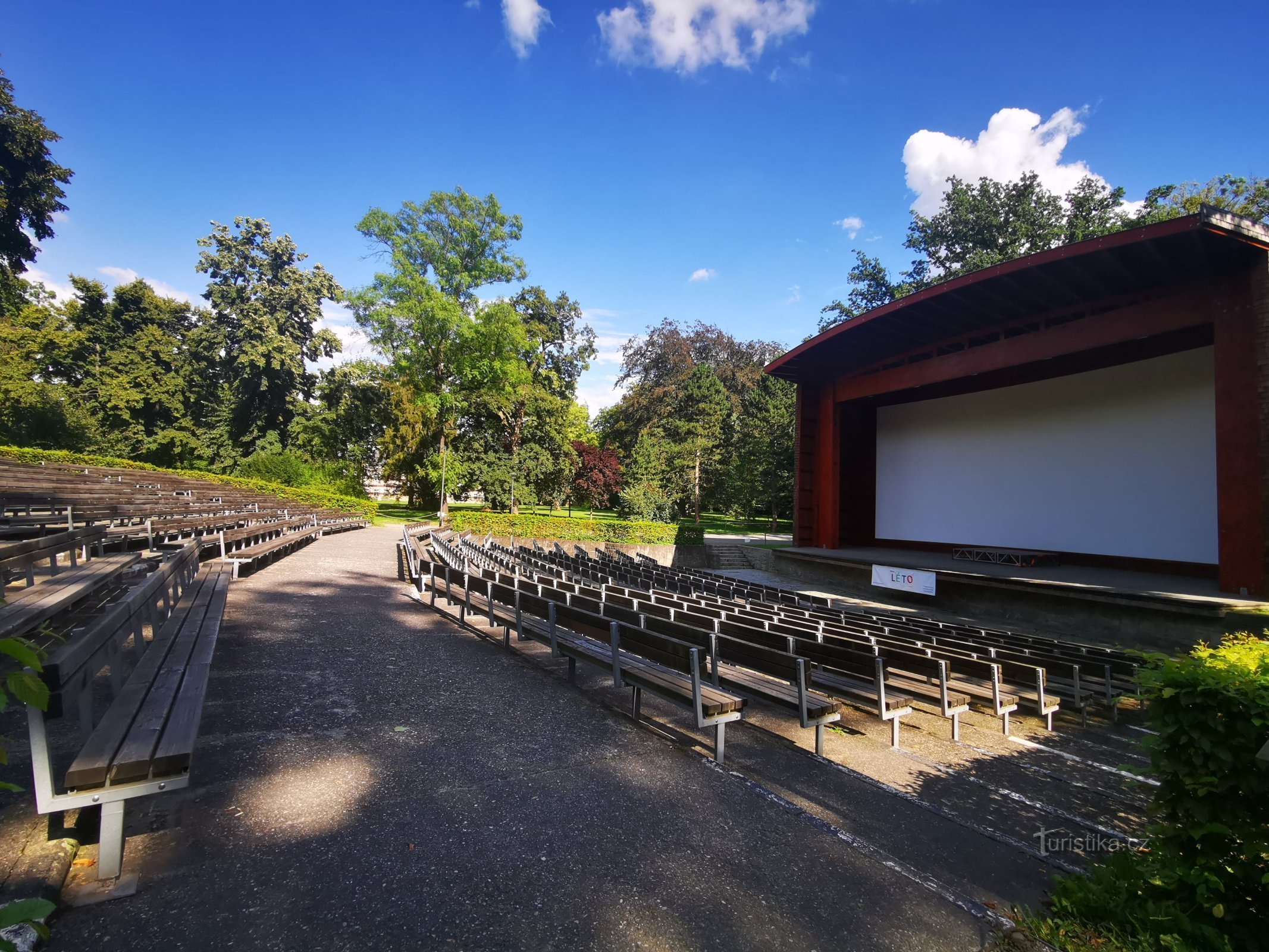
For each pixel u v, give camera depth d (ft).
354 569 37.83
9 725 11.72
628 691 16.84
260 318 113.50
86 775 7.06
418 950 6.59
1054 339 39.91
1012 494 50.52
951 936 7.52
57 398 89.51
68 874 7.43
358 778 10.62
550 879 8.10
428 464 97.60
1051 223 90.07
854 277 101.04
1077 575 39.63
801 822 10.27
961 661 17.30
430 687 15.89
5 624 10.38
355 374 111.86
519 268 103.30
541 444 110.42
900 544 59.88
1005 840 10.32
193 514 39.37
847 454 65.26
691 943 7.04
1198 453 39.42
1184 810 7.59
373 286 93.91
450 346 92.38
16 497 25.99
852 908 7.98
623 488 100.32
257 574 32.24
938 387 56.70
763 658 13.60
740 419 114.83
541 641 18.17
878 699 14.16
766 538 97.45
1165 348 41.27
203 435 113.39
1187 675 7.50
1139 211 83.35
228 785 10.04
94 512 28.02
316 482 96.68
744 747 13.70
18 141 72.59
